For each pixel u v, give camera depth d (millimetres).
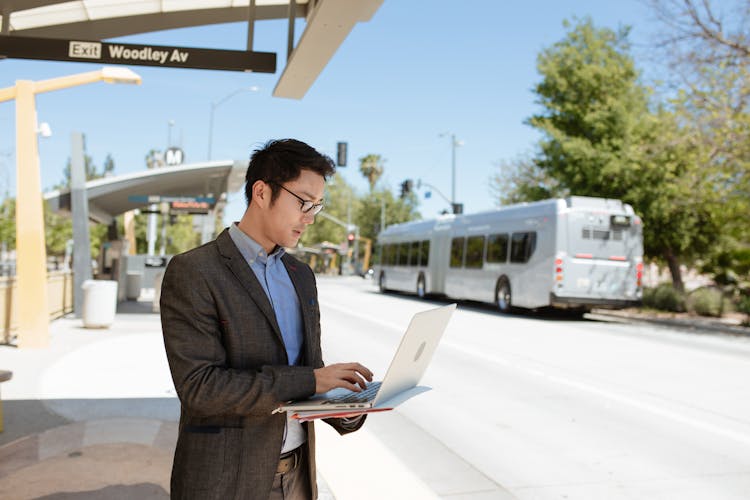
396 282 28672
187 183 19672
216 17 7375
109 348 9859
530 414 6543
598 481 4602
